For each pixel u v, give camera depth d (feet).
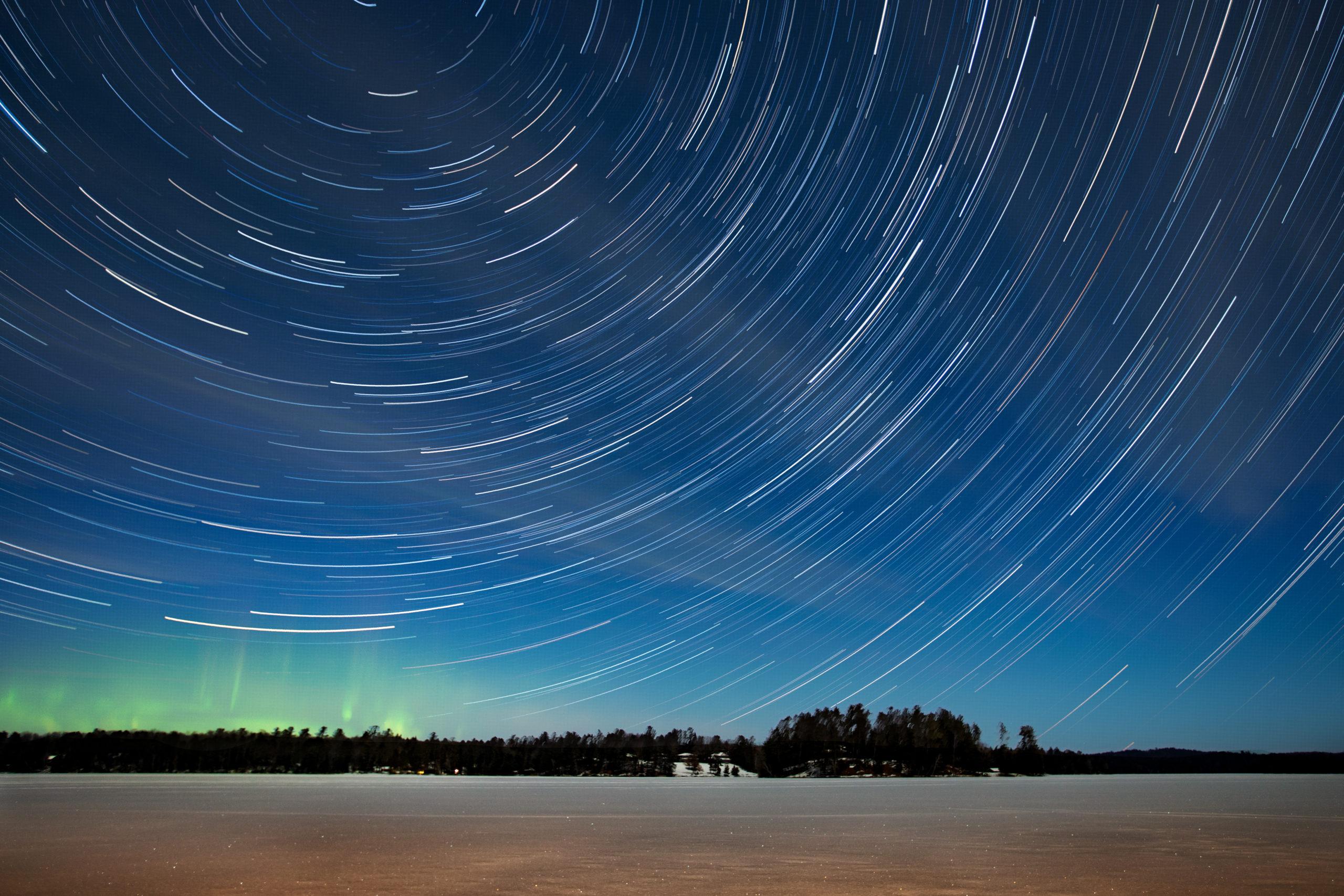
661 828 73.77
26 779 198.39
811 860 50.31
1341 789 177.99
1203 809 102.99
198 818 80.28
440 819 82.58
